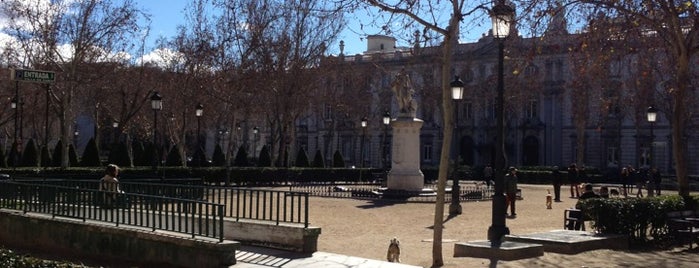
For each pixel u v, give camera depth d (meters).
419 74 68.50
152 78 60.72
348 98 71.31
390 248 13.40
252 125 88.19
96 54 50.84
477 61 77.81
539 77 69.12
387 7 14.01
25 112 64.31
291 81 54.19
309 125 96.88
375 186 46.56
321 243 16.98
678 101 21.22
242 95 52.91
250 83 51.50
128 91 58.88
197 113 47.62
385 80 83.31
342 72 68.38
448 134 13.55
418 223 22.20
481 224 22.20
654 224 17.30
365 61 84.00
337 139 87.94
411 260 14.20
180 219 13.87
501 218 16.14
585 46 21.48
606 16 21.02
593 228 17.28
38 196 16.69
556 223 22.89
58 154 49.09
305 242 14.16
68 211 15.80
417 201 31.17
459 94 23.11
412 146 34.69
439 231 13.22
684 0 21.97
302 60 54.50
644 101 53.56
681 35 20.61
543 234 16.39
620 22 21.06
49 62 49.44
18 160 48.00
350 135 92.69
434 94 67.56
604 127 68.50
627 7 21.02
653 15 21.00
